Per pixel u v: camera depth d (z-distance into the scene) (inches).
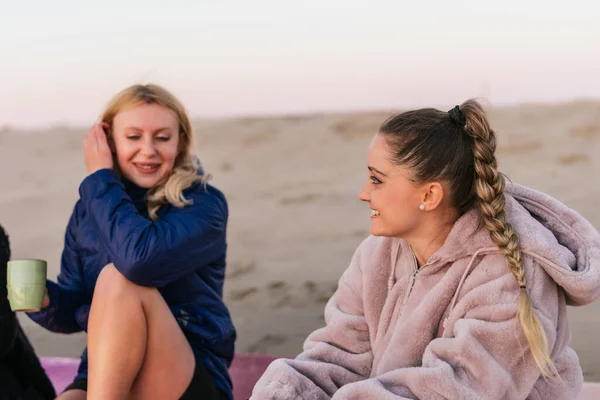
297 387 74.2
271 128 339.0
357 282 80.2
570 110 297.9
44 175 321.7
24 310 85.2
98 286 81.8
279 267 202.7
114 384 78.7
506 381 66.7
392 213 72.2
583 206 215.5
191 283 90.0
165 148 93.4
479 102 72.4
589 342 141.5
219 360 90.6
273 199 259.3
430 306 71.9
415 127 71.6
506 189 75.0
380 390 66.5
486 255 70.7
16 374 92.3
